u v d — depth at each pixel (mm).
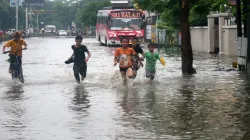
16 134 12289
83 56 22578
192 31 50281
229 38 40656
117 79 21406
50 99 17656
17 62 23141
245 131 12375
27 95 18734
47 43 79125
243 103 16328
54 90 20094
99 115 14547
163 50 50500
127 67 20906
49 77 25188
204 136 11930
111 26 61750
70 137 11961
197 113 14719
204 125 13094
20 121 13805
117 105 16219
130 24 61625
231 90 19438
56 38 119812
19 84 22281
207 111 15008
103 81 22906
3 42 83062
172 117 14188
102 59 37688
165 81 22562
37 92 19547
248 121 13516
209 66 30672
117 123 13430
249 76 24531
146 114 14648
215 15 44562
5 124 13422
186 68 26078
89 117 14266
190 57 26109
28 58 40312
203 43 47094
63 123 13492
